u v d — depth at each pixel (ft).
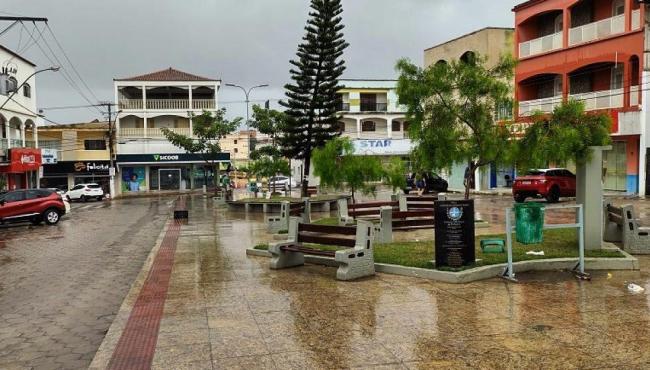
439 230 28.73
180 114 188.44
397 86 36.58
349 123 208.44
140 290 28.04
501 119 36.68
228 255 39.58
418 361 16.66
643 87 92.32
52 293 30.45
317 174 58.95
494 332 19.22
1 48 120.47
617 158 100.83
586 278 27.37
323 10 112.57
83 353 19.89
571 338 18.42
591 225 33.45
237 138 328.70
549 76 115.03
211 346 18.62
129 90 191.31
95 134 184.44
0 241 59.00
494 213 72.13
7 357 19.49
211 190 193.26
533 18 117.60
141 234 61.26
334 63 115.34
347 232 30.83
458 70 36.22
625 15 94.48
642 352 17.03
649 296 23.99
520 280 27.53
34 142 145.79
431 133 35.45
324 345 18.38
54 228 72.90
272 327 20.61
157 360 17.43
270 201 88.53
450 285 26.73
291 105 116.78
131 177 188.34
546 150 33.32
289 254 33.14
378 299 24.39
